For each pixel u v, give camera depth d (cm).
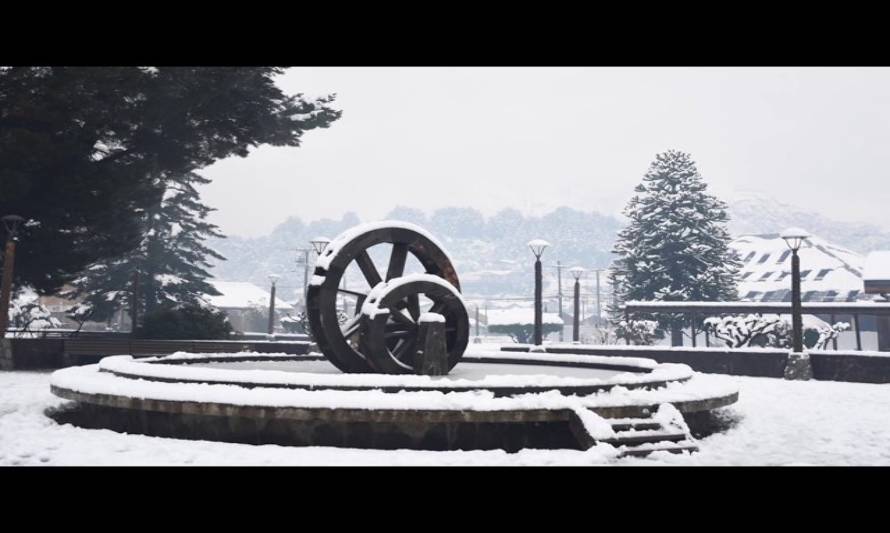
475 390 1041
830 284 8131
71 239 2791
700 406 1148
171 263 5394
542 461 930
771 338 3403
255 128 3055
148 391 1073
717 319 3438
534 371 1620
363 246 1415
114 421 1159
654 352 2972
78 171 2603
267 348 2727
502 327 7875
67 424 1209
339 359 1388
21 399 1496
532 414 1004
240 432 1030
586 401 1038
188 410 1030
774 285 8569
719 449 1104
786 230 2527
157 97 2720
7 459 923
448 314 1400
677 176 6116
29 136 2439
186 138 2970
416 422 989
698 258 5856
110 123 2772
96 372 1393
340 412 981
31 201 2620
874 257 4900
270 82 3141
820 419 1433
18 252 2705
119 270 5147
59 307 6688
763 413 1505
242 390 1027
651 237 6000
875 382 2384
